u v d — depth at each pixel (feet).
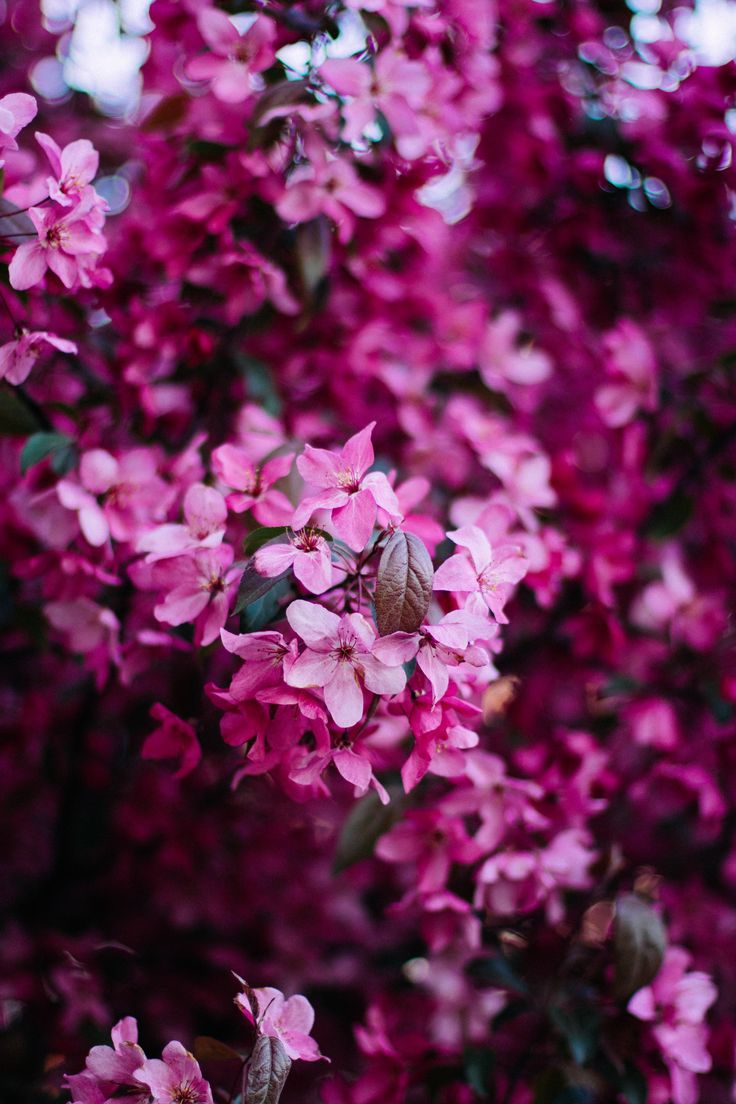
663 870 3.64
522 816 2.82
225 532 2.63
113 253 2.98
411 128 2.80
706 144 3.27
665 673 3.28
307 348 3.16
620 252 3.47
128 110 4.09
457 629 2.33
